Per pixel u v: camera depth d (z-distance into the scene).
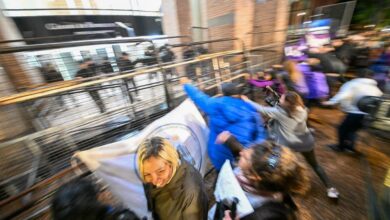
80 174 1.46
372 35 6.59
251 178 0.94
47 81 2.74
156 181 1.01
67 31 4.13
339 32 8.63
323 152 2.82
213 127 1.86
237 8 5.31
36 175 1.86
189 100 2.09
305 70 3.73
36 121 2.12
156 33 5.71
